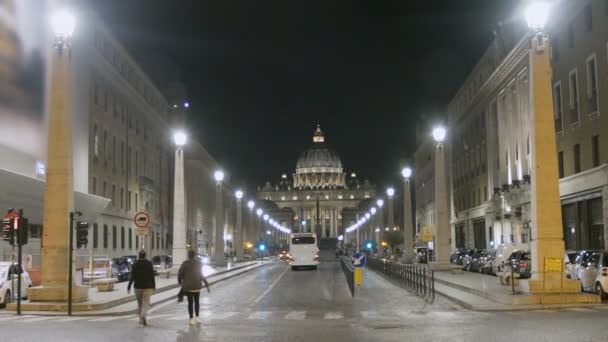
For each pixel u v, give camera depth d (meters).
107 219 62.59
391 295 31.97
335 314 22.89
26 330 17.89
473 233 74.25
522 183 52.62
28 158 44.78
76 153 54.06
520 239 55.53
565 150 44.59
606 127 38.06
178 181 44.22
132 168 72.69
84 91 55.25
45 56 45.97
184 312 24.25
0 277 26.72
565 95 44.28
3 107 41.72
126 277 45.34
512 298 23.88
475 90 71.69
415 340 15.38
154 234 83.56
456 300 26.58
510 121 57.72
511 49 55.72
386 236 94.00
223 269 61.16
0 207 41.59
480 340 15.04
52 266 24.69
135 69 72.94
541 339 14.95
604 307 22.50
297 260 69.44
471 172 74.62
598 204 40.44
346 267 44.00
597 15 38.94
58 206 24.72
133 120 73.38
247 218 156.25
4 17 41.38
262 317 22.00
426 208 109.56
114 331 17.72
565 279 24.09
